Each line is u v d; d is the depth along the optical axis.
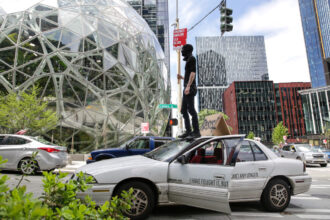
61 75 18.17
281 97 83.50
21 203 0.94
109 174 3.76
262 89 83.38
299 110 81.94
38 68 17.80
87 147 18.84
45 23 18.89
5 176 1.17
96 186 3.64
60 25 19.17
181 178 3.96
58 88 18.03
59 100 18.03
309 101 68.06
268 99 82.50
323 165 16.28
